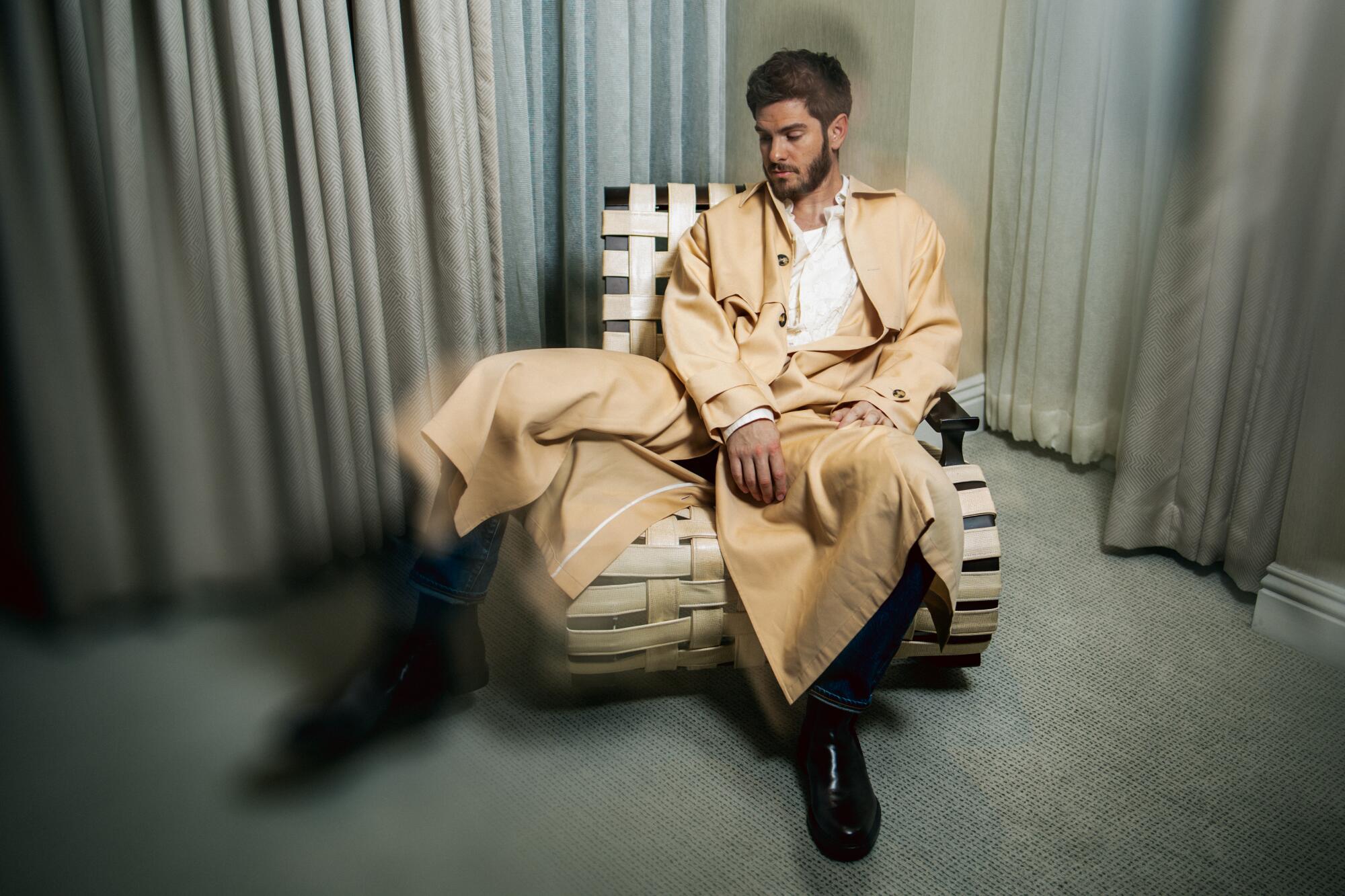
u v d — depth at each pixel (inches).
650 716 40.9
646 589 36.8
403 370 48.9
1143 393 51.4
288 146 44.9
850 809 35.3
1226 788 38.6
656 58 57.6
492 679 32.2
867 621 34.6
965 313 64.9
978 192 61.5
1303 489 45.9
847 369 44.0
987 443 66.5
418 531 31.4
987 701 43.9
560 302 60.9
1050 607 51.0
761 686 43.0
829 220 45.1
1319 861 35.0
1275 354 45.1
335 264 44.5
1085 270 57.1
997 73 57.3
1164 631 48.9
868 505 34.4
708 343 42.9
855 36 53.8
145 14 30.8
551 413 37.2
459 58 49.2
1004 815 37.3
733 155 61.1
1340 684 44.6
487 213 52.8
